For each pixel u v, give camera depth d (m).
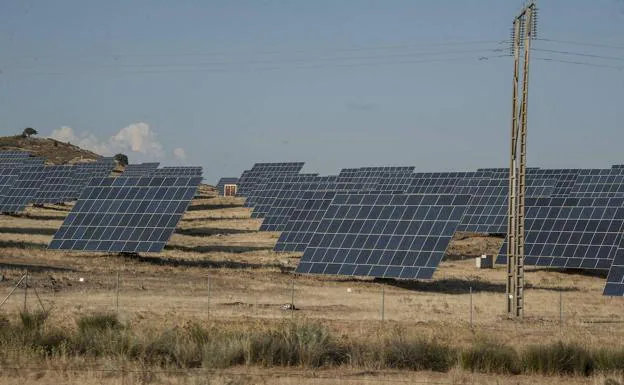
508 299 49.97
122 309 46.56
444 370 32.22
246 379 28.67
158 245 72.00
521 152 49.75
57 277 59.69
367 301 55.25
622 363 32.31
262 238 106.81
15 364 29.95
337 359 32.97
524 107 49.59
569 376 31.67
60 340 33.53
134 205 75.69
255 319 43.66
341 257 65.94
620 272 56.44
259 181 172.50
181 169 187.62
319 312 48.88
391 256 64.44
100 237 73.69
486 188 110.69
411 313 49.56
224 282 63.00
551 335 41.47
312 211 88.19
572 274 79.75
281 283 64.12
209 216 140.38
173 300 51.97
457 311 51.50
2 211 113.44
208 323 40.59
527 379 30.89
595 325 46.94
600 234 75.94
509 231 50.31
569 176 139.62
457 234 114.44
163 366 30.66
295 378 29.23
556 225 78.12
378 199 69.12
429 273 62.47
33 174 120.50
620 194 121.00
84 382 27.52
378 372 31.05
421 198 67.56
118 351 31.94
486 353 32.91
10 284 55.38
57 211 136.75
